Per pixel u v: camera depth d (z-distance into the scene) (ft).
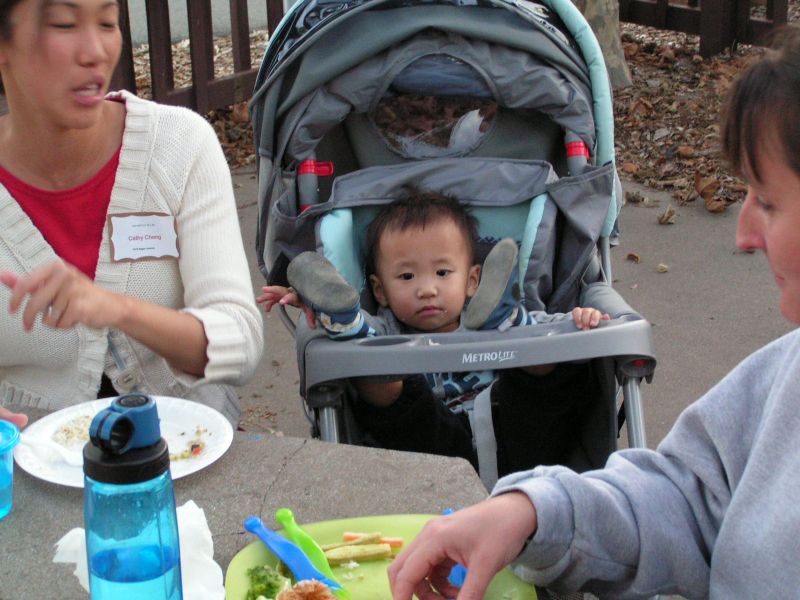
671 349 13.48
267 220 9.36
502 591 4.45
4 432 5.16
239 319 6.84
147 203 7.00
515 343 7.25
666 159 19.66
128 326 6.23
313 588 4.11
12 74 6.21
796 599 3.89
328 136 9.58
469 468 5.41
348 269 8.85
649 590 4.54
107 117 6.97
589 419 8.51
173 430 5.75
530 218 8.85
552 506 4.31
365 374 7.15
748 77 3.52
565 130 9.26
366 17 8.97
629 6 24.84
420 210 8.67
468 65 8.98
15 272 6.78
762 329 14.01
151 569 3.83
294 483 5.28
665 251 16.37
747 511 4.16
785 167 3.42
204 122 7.34
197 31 19.39
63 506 5.08
